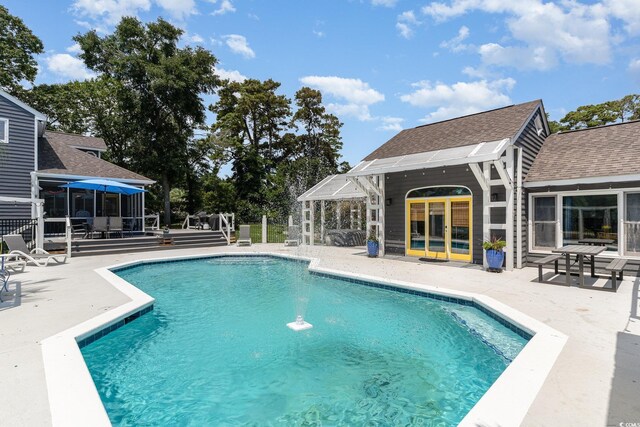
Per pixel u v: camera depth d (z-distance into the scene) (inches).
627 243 377.1
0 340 181.5
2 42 979.9
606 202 392.2
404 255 537.3
